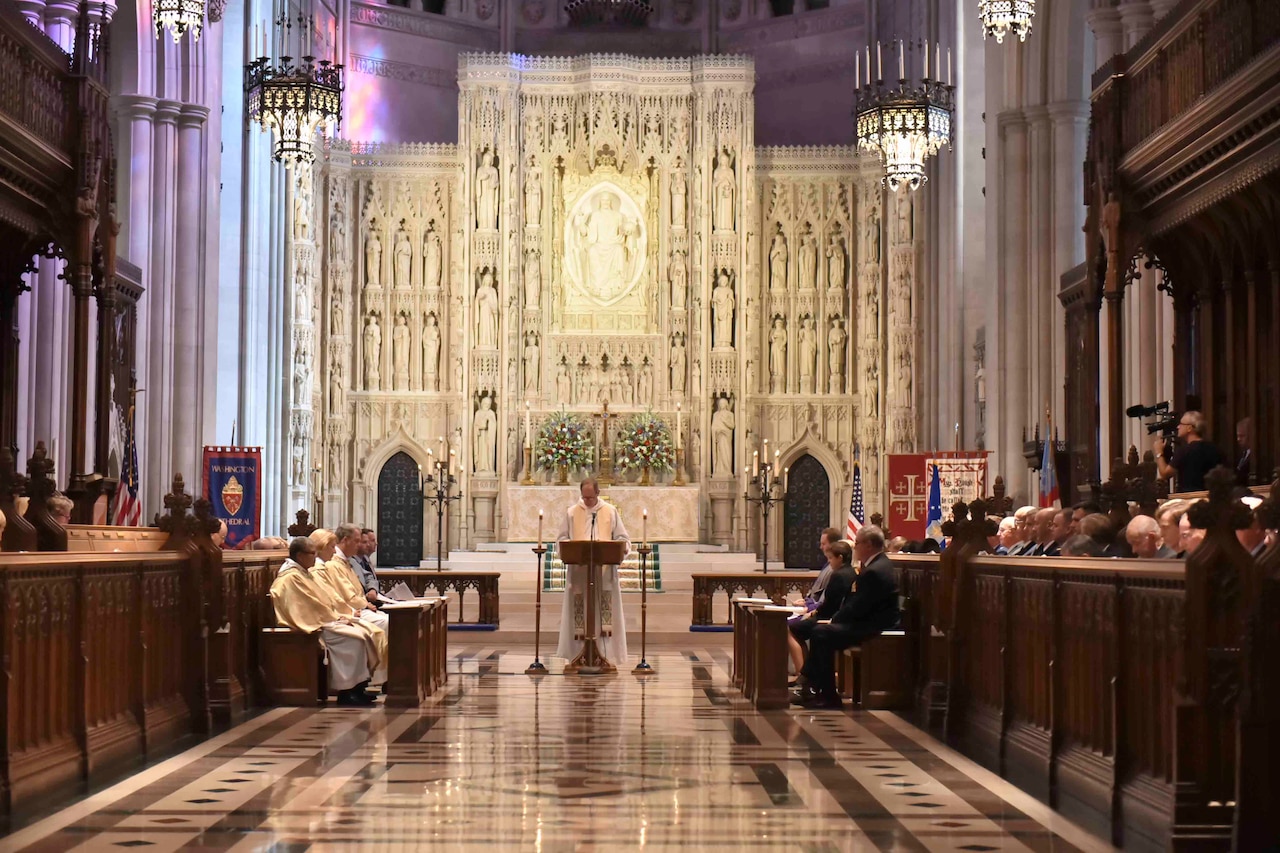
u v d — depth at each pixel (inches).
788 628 574.6
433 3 1614.2
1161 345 704.4
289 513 1320.1
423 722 503.8
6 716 332.8
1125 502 478.6
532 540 1422.2
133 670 434.9
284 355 1330.0
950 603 501.4
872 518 884.0
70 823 319.9
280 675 560.7
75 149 581.0
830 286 1492.4
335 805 342.6
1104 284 542.6
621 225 1492.4
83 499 575.2
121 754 410.3
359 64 1542.8
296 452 1332.4
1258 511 307.9
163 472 956.6
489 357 1460.4
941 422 1307.8
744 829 316.2
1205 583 282.8
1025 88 994.1
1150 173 508.1
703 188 1470.2
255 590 566.6
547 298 1489.9
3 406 619.5
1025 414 989.8
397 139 1569.9
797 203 1497.3
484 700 577.6
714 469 1464.1
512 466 1460.4
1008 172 999.6
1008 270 999.6
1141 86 521.3
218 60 1012.5
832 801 350.0
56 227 578.6
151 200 963.3
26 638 349.7
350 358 1475.1
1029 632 415.2
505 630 954.1
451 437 1472.7
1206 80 466.3
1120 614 330.3
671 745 446.9
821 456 1485.0
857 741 457.7
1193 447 474.9
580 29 1622.8
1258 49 433.7
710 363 1470.2
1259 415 513.7
